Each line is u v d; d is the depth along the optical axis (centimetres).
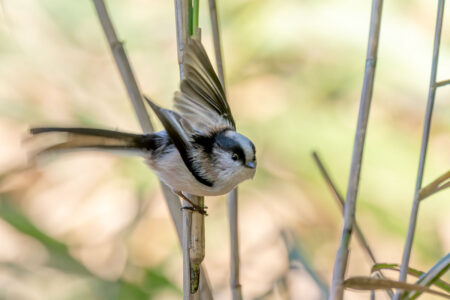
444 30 543
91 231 514
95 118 543
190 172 448
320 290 466
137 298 478
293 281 471
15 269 479
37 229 482
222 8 564
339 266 445
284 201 524
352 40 538
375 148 527
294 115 534
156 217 524
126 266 481
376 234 512
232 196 455
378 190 517
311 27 543
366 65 446
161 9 576
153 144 449
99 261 489
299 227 516
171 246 507
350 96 536
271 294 472
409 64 536
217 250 520
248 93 548
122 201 530
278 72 548
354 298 482
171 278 488
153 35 567
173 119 447
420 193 446
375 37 446
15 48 562
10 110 543
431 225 511
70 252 482
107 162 545
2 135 538
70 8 580
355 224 453
